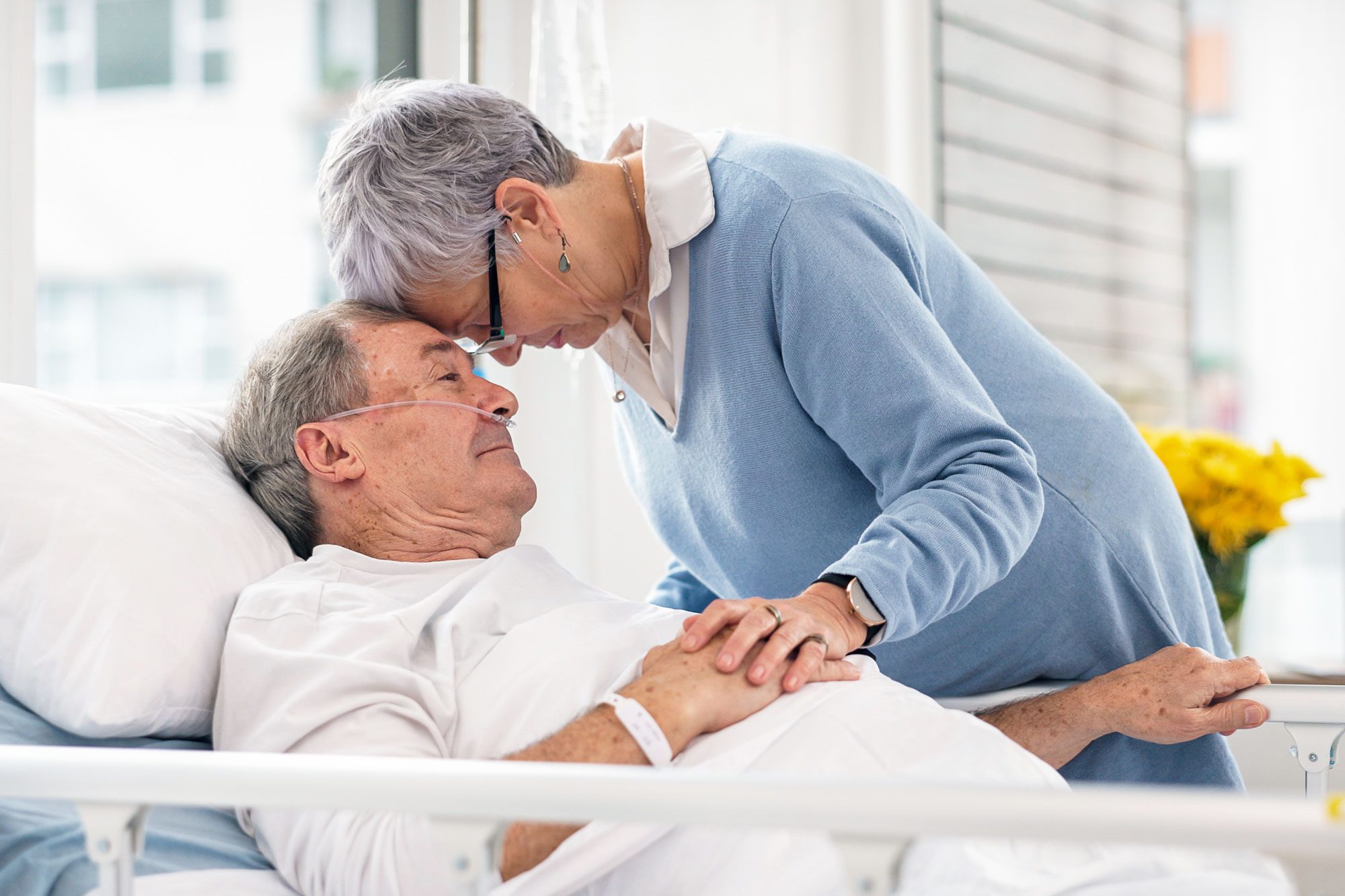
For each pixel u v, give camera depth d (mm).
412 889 928
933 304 1314
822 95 2908
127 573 1154
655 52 2582
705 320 1281
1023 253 3150
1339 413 4168
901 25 2961
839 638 1038
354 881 968
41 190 6117
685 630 1064
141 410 1420
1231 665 1303
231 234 5809
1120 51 3404
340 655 1113
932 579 1053
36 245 1762
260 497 1385
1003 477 1118
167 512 1237
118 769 807
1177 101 3590
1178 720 1269
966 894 906
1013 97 3127
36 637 1136
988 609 1354
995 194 3084
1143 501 1390
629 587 2506
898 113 2979
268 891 1021
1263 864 952
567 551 2434
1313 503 3914
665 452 1447
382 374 1326
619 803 726
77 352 6043
